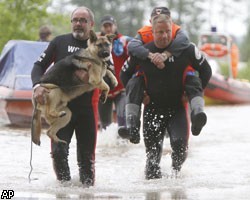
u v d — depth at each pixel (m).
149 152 15.94
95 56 14.29
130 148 21.31
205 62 15.54
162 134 16.05
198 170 16.83
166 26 15.17
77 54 14.32
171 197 13.48
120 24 109.25
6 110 25.67
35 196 13.55
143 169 17.05
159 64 15.17
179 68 15.36
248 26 106.75
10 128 25.38
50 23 39.00
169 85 15.49
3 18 35.94
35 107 14.51
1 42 35.84
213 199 13.23
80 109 14.76
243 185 14.88
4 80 26.56
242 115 34.66
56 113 14.23
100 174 16.33
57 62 14.54
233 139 23.73
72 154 19.36
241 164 17.92
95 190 14.34
